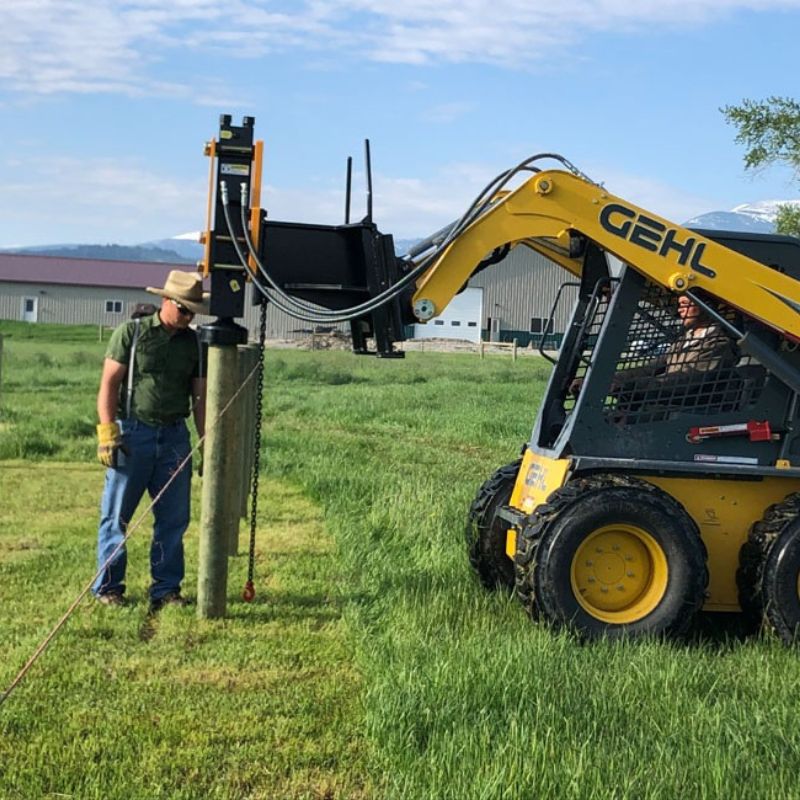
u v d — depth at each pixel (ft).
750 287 19.79
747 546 19.66
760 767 13.58
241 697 16.21
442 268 19.35
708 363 20.38
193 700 16.08
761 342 19.95
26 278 219.41
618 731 14.62
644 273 19.71
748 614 19.98
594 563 19.17
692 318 20.38
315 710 15.81
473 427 54.95
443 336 214.90
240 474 25.34
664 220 19.70
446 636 18.60
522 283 215.72
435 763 13.57
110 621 19.67
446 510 29.14
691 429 20.12
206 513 19.95
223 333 19.49
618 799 12.69
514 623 19.71
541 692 15.52
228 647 18.48
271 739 14.78
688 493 20.08
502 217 19.45
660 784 12.93
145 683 16.72
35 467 39.22
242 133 18.66
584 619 18.79
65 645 18.29
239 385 25.17
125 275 228.43
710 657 18.37
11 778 13.33
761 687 16.60
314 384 91.45
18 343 155.33
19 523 28.71
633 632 18.81
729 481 20.15
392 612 20.29
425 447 48.73
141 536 26.78
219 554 20.02
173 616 20.15
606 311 20.49
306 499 33.30
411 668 16.57
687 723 14.96
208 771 13.75
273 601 21.31
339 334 175.73
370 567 23.68
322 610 20.77
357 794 13.30
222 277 19.27
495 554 22.45
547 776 13.00
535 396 77.97
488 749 13.87
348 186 19.88
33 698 15.97
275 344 171.83
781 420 20.22
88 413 54.24
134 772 13.65
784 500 19.94
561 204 19.54
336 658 18.08
